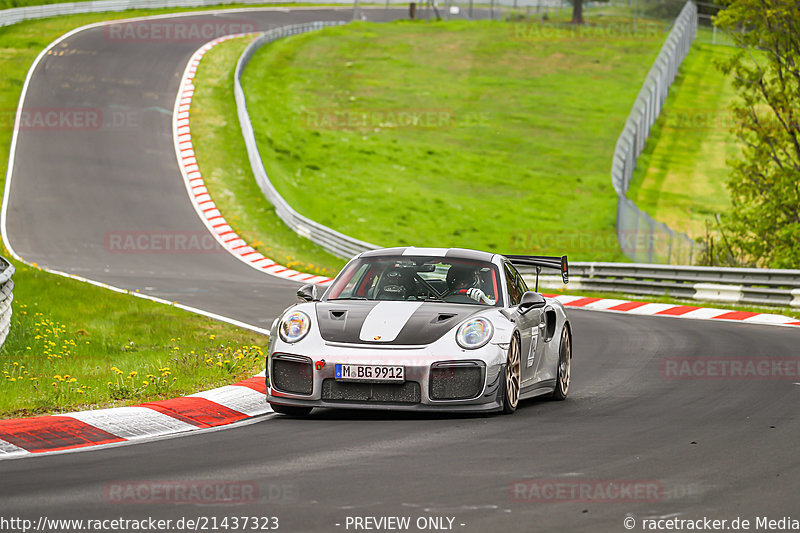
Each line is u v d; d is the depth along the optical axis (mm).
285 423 30734
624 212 123688
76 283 79938
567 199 179750
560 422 30656
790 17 104688
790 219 102188
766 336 58375
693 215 162625
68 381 36531
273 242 132500
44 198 143000
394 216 164375
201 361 43406
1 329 49531
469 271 34969
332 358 30500
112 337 55406
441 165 194375
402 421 30812
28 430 28656
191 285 91375
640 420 31203
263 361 45188
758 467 23984
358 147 197875
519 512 19500
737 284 82062
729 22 107812
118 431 29188
